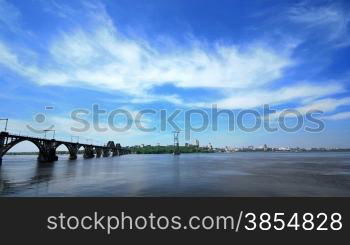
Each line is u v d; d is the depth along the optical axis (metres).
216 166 82.12
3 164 86.69
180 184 37.19
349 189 32.72
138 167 77.25
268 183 38.47
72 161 115.50
